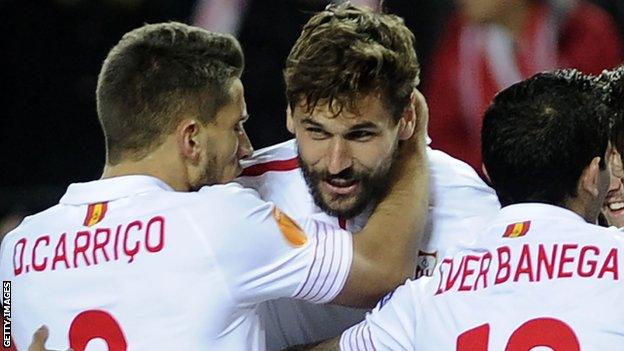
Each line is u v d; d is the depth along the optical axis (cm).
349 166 904
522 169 851
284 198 993
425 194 948
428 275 977
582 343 795
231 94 905
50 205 1841
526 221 845
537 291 814
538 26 1504
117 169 899
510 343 809
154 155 891
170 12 1872
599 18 1517
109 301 861
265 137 1809
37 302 882
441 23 1616
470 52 1540
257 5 1803
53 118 1936
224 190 880
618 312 798
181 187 900
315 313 978
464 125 1563
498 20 1509
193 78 885
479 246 852
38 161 1945
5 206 1833
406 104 915
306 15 1811
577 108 845
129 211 874
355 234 920
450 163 1005
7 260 912
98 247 869
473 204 987
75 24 1914
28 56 1919
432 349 838
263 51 1811
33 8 1908
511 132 853
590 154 847
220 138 904
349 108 877
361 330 891
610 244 820
